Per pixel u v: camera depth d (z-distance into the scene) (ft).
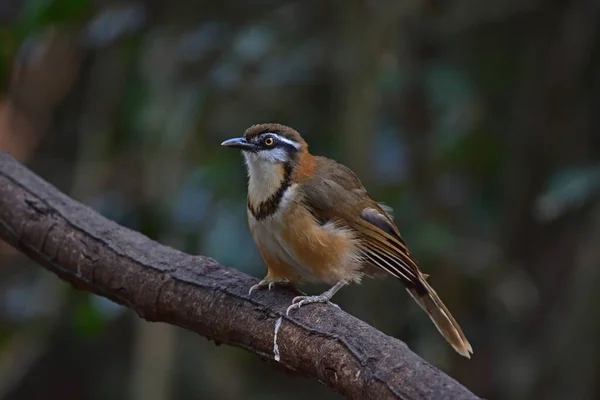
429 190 38.58
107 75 40.09
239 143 27.12
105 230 26.32
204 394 41.96
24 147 43.68
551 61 40.47
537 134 40.65
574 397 36.96
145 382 36.35
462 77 39.09
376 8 37.22
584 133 40.34
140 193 39.11
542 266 41.22
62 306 39.24
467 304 39.29
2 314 41.19
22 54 39.47
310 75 39.17
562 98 40.29
